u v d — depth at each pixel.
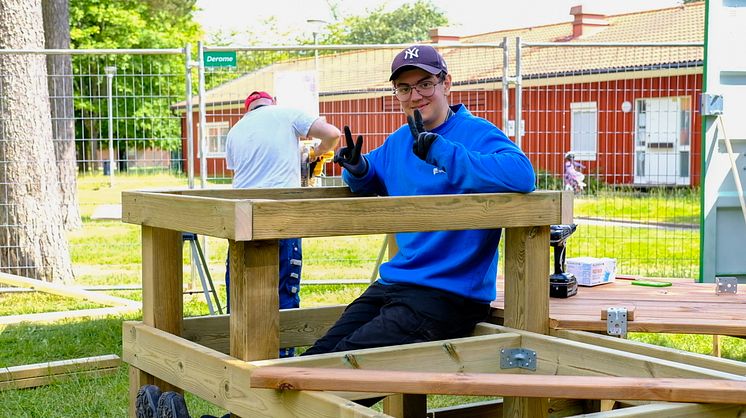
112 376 5.13
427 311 3.14
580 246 11.45
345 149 3.52
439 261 3.27
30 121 8.55
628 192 13.31
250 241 2.63
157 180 19.95
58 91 13.86
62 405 4.57
